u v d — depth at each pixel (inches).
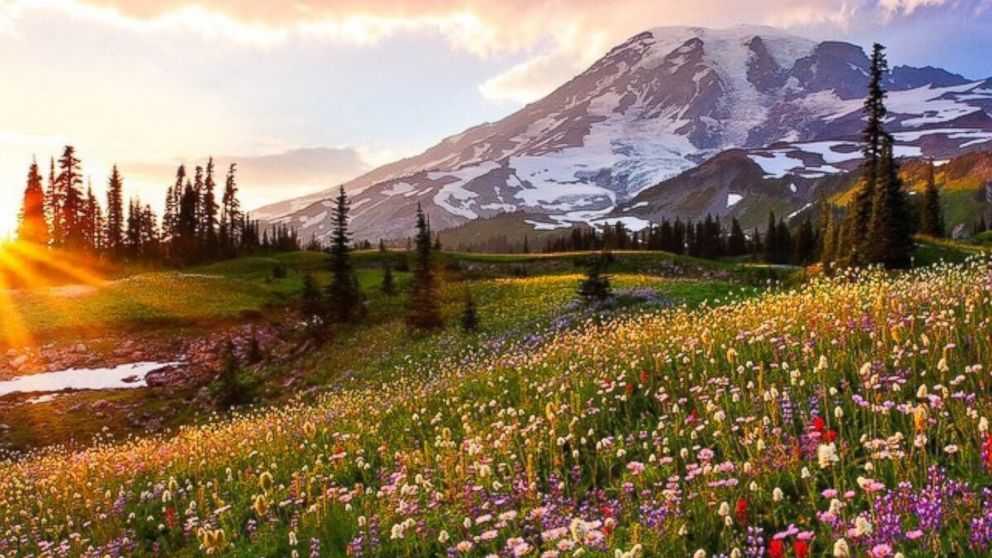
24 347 2454.5
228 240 4783.5
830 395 393.1
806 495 297.3
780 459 319.9
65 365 2287.2
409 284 3070.9
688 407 451.2
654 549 270.2
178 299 3009.4
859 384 401.4
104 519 533.0
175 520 488.4
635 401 490.6
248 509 473.4
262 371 2016.5
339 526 388.2
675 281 2235.5
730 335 587.2
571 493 368.5
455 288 2726.4
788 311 629.3
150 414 1761.8
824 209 3784.5
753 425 367.9
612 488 350.0
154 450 844.6
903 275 775.1
